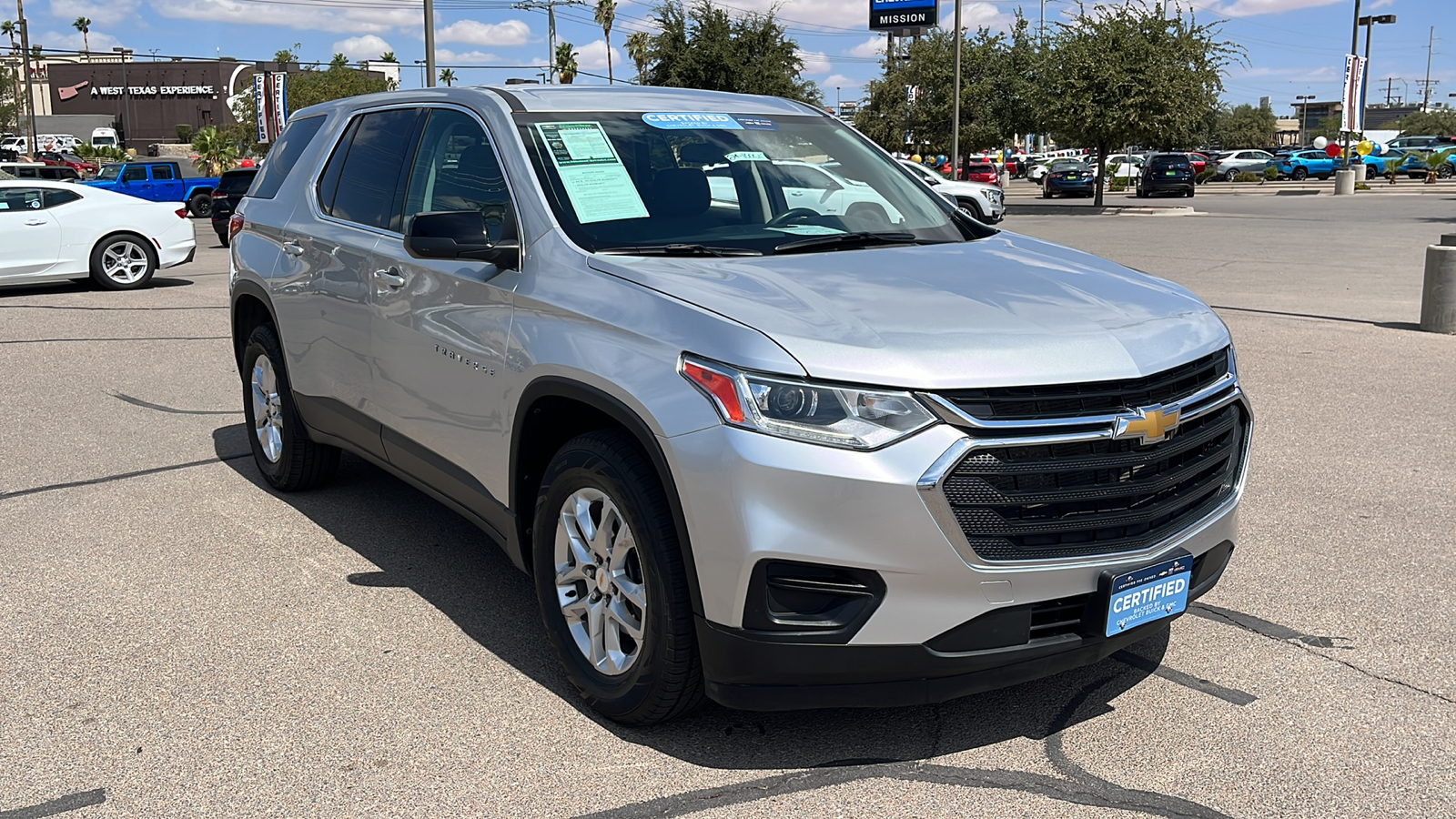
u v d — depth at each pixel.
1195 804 2.98
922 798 3.01
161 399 7.89
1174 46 32.28
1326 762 3.19
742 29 38.16
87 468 6.19
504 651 3.94
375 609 4.29
